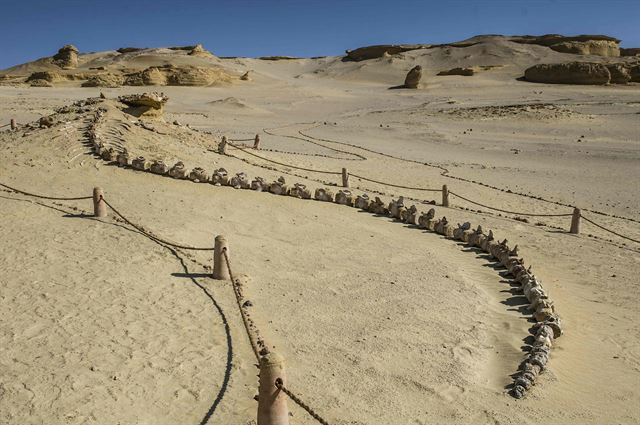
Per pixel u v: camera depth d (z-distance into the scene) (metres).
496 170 27.94
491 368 8.27
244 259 12.23
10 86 59.62
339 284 11.15
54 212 14.36
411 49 110.00
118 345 8.26
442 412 7.12
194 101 54.84
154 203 15.66
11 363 7.67
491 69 83.69
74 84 65.38
